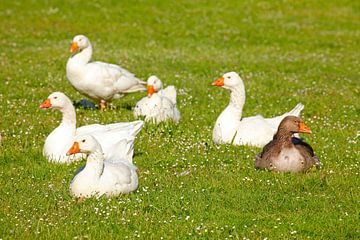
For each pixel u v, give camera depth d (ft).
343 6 137.18
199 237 30.71
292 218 33.27
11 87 67.97
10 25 110.93
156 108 53.88
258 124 48.06
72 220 32.04
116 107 61.26
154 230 31.35
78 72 58.49
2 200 35.01
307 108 63.26
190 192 36.73
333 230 32.01
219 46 102.53
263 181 39.27
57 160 43.14
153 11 125.59
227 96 67.82
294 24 121.70
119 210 33.32
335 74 83.15
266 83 75.87
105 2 129.49
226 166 42.65
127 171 36.11
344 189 38.29
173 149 46.50
